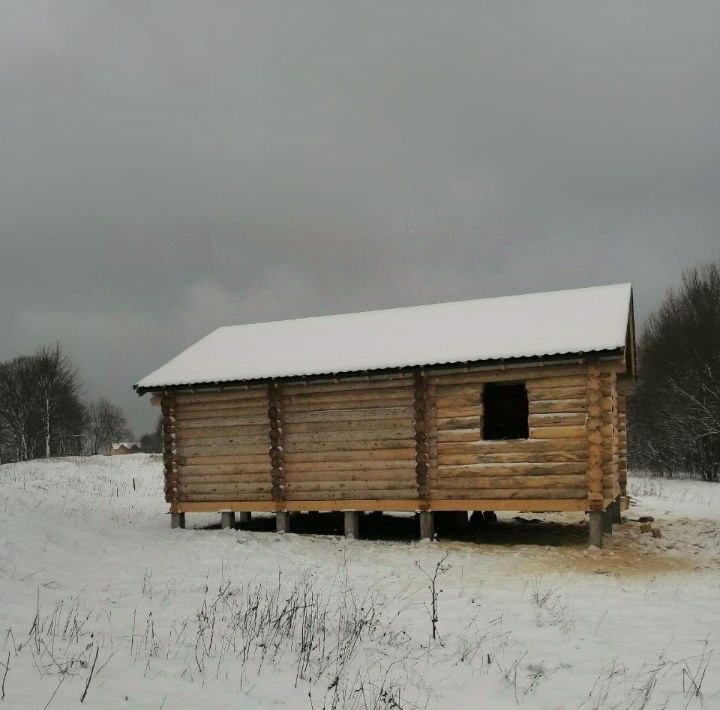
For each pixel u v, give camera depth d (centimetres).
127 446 8462
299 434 1677
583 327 1504
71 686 635
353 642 819
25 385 6053
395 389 1602
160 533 1692
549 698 661
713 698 646
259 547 1494
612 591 1105
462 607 1011
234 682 680
